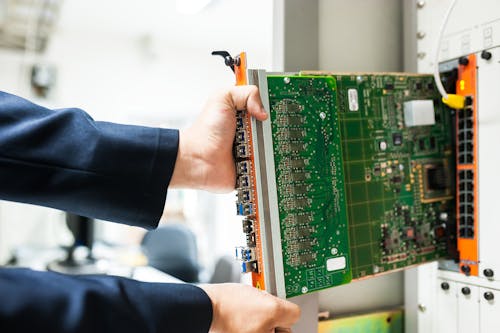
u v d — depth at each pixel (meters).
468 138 1.01
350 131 0.99
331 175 0.92
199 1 3.52
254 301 0.79
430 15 1.10
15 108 0.85
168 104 5.39
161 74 5.32
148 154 0.85
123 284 0.77
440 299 1.08
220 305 0.80
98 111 5.05
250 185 0.84
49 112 0.89
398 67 1.19
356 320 1.10
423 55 1.13
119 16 4.26
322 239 0.90
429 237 1.07
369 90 1.02
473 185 1.00
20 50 4.45
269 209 0.83
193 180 0.88
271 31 1.06
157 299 0.76
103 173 0.84
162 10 4.09
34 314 0.65
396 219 1.03
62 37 4.80
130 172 0.85
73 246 2.43
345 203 0.93
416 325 1.14
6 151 0.80
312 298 0.97
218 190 0.90
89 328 0.68
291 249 0.86
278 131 0.87
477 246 0.99
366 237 0.99
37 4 3.23
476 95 0.99
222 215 5.12
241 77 0.86
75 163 0.83
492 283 0.95
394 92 1.05
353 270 0.96
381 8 1.17
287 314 0.79
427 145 1.08
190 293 0.79
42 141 0.84
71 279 0.75
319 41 1.08
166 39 5.08
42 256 3.24
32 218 4.06
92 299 0.71
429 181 1.07
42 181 0.82
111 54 5.08
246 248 0.84
